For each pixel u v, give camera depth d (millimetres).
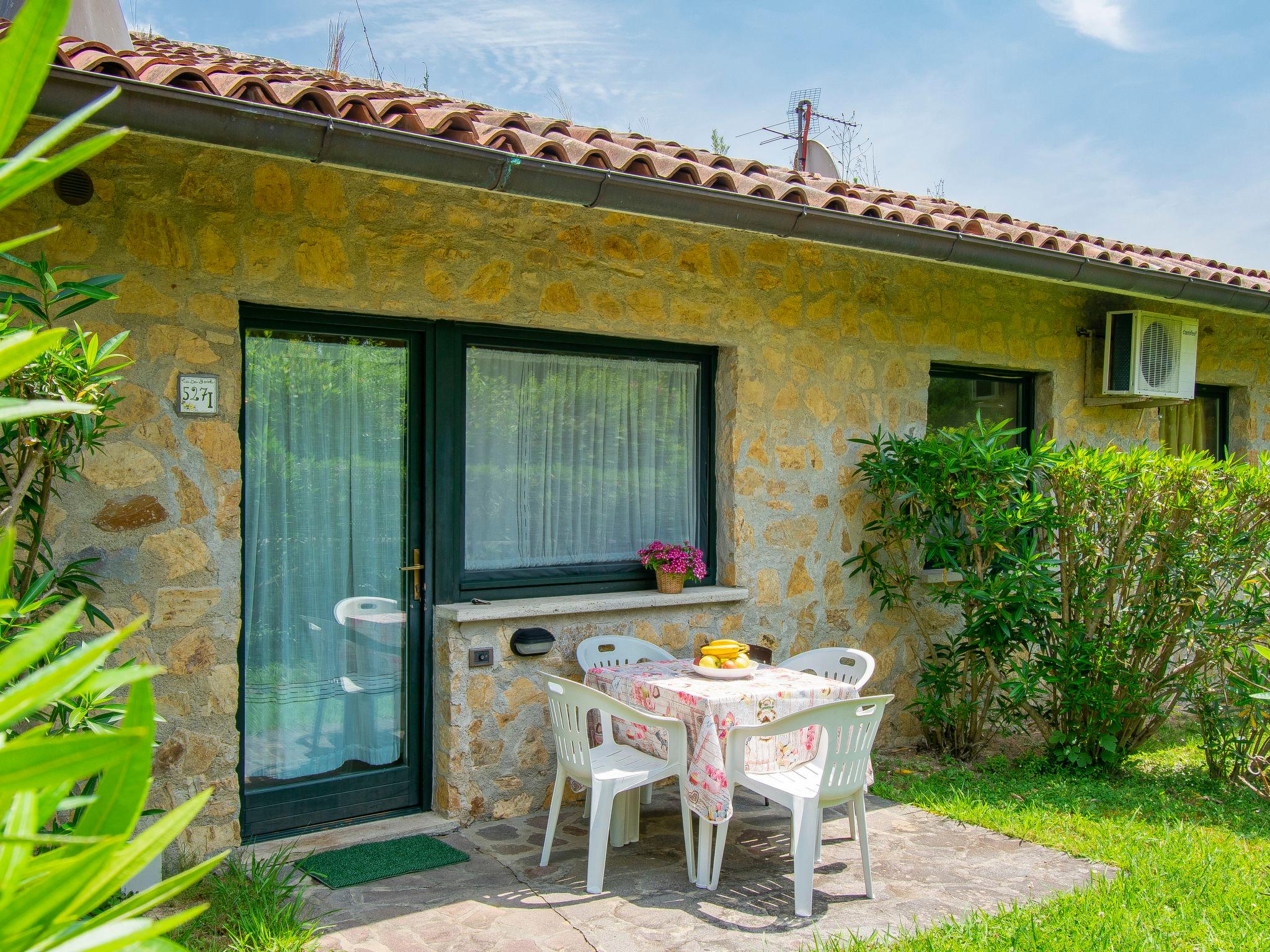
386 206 4129
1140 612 5176
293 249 3926
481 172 3523
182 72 3016
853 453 5574
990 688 5379
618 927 3293
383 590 4379
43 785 747
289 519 4156
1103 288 5453
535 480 4797
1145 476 5082
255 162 3838
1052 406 6461
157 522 3666
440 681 4352
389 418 4379
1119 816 4445
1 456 3275
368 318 4219
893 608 5707
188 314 3721
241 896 3354
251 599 4066
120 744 768
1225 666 5137
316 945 3109
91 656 790
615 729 4109
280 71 5180
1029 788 4824
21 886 797
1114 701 5086
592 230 4672
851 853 4016
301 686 4195
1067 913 3299
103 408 2797
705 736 3578
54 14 712
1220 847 4004
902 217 4703
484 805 4336
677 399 5219
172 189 3682
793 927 3307
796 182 5500
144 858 870
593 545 4984
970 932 3166
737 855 3965
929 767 5254
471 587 4523
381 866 3766
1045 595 5078
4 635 2541
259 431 4074
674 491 5219
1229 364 7559
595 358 4965
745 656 4156
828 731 3482
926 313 5852
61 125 777
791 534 5332
